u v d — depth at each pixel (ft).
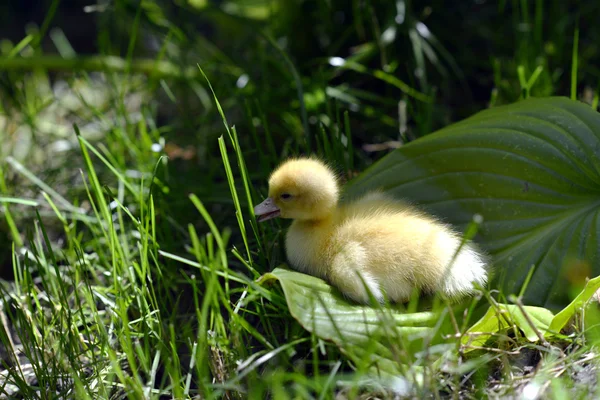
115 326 2.98
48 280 3.12
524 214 3.06
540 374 2.78
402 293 2.95
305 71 3.85
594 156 3.00
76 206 3.36
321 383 2.78
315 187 3.00
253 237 3.27
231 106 3.75
